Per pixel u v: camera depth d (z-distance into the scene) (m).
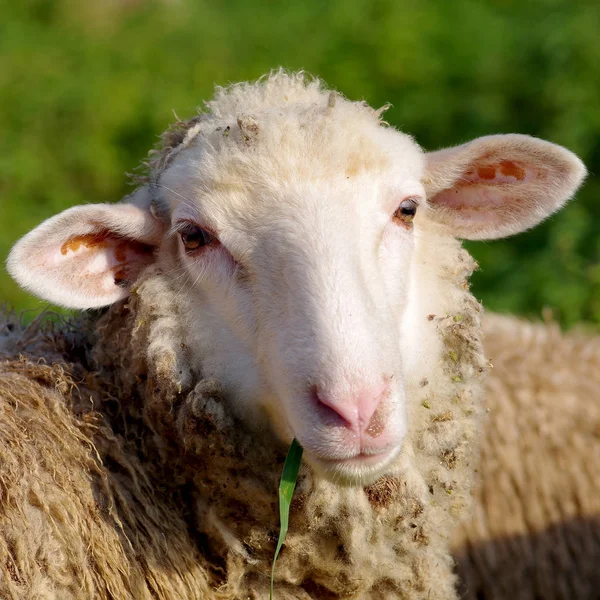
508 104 13.58
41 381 5.48
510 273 11.14
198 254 5.38
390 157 5.30
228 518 5.37
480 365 5.78
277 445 5.30
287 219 5.07
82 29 16.83
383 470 4.79
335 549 5.37
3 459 4.94
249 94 5.75
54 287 5.54
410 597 5.62
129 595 5.05
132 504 5.25
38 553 4.83
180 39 15.91
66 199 13.13
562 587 7.85
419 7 15.98
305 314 4.80
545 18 14.94
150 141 13.88
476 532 7.70
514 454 7.86
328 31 15.55
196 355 5.35
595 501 7.89
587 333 9.46
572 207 11.64
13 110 14.19
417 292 5.70
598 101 12.97
